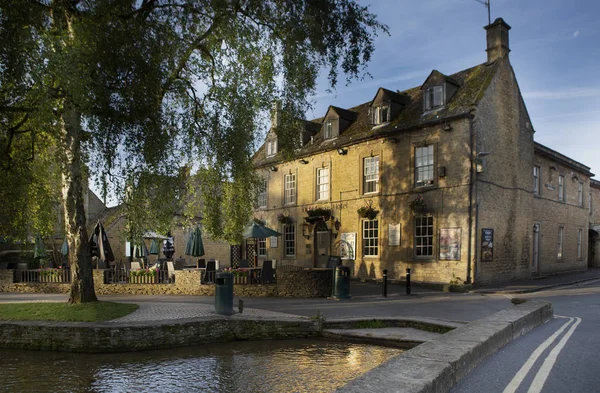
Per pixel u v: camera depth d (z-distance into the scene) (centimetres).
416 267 2061
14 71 939
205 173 1445
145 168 1281
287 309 1292
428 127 2058
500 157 2052
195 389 707
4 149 1249
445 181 1975
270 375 773
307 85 1470
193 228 1972
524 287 1806
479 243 1886
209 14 1288
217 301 1177
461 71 2259
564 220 2716
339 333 1052
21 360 907
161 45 1213
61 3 1081
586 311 1162
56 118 1077
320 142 2661
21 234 1567
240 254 3127
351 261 2375
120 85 1170
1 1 929
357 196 2366
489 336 616
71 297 1223
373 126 2348
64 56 949
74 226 1216
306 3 1298
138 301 1462
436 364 434
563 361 584
